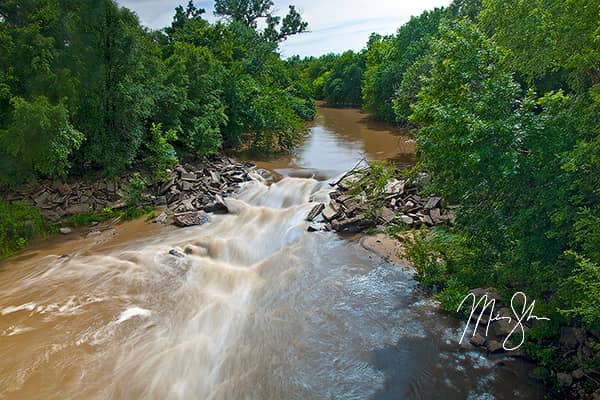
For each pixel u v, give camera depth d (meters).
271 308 10.38
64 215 17.05
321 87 80.69
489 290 9.71
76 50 17.61
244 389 7.68
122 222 17.16
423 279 10.86
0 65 15.91
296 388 7.64
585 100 8.25
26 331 9.69
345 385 7.66
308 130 37.34
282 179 21.92
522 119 8.32
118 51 18.56
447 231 12.88
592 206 7.71
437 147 9.43
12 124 15.09
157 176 19.92
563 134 8.19
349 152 28.34
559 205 7.88
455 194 10.22
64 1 18.12
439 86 10.29
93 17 17.67
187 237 15.34
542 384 7.46
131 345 9.10
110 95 18.66
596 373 7.21
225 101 28.05
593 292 6.21
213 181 20.56
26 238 15.19
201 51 28.50
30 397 7.61
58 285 11.91
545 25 9.35
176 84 22.59
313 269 12.30
